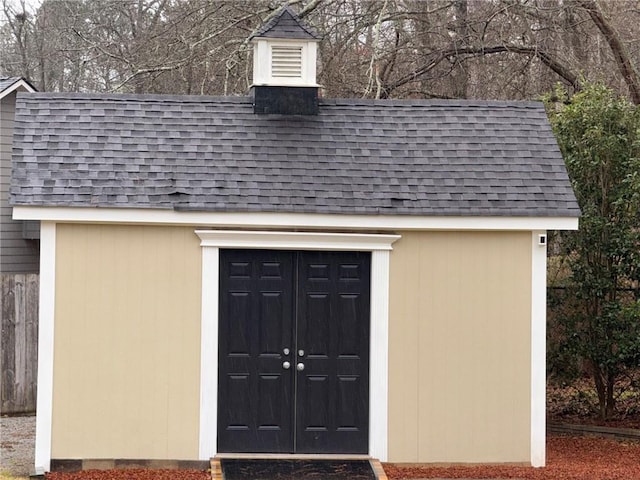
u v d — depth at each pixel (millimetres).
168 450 11602
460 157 12469
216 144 12289
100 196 11383
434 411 11906
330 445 11906
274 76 12883
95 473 11328
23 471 11867
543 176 12281
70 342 11508
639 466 12289
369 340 11945
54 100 12523
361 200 11742
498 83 22531
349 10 22094
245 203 11531
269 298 11891
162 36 20688
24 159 11703
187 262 11656
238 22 19656
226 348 11812
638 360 14516
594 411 15570
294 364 11898
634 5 21984
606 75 22094
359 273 11992
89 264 11547
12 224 19328
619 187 14297
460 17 21859
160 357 11617
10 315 15961
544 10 20750
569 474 11625
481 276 11984
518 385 11992
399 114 13039
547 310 15008
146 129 12367
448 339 11938
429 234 11945
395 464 11836
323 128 12719
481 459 11945
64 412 11477
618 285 14656
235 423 11820
